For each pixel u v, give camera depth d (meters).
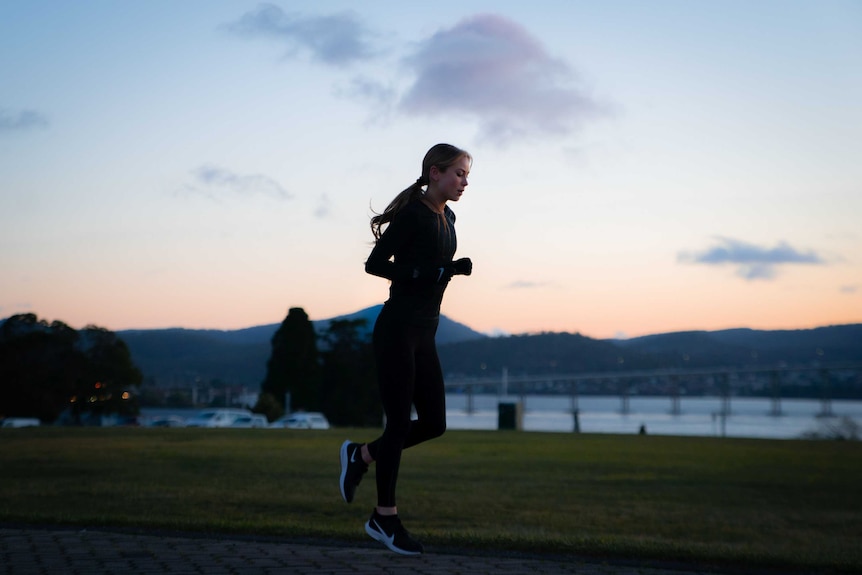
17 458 18.06
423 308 4.33
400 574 4.79
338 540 6.45
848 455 24.52
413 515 10.57
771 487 15.83
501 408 40.56
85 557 5.18
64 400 59.78
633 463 20.14
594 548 6.33
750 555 6.35
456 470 17.36
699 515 11.81
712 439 32.91
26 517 7.45
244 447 22.44
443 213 4.47
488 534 7.14
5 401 58.03
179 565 4.92
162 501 10.88
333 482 13.99
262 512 10.11
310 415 49.44
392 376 4.31
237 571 4.74
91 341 61.28
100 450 20.64
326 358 70.62
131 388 63.06
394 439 4.36
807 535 10.26
